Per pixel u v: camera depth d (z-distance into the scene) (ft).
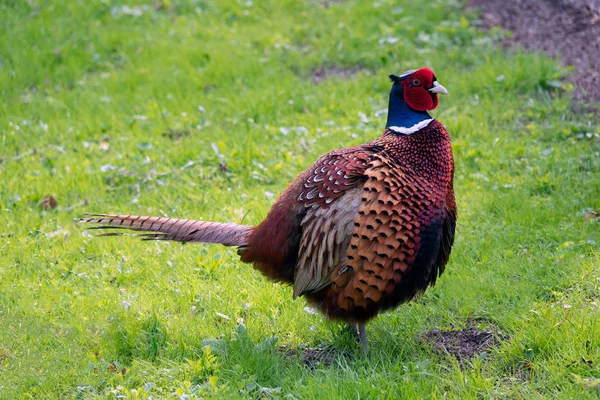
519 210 30.76
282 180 34.76
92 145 39.22
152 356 23.98
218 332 25.09
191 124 40.93
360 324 23.43
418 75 23.44
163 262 29.30
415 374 22.07
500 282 26.58
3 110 43.34
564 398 20.49
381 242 21.90
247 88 44.47
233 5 54.44
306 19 52.42
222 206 33.04
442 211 22.85
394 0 52.65
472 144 36.37
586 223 29.30
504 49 45.93
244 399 21.34
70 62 48.44
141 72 46.85
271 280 24.80
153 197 34.32
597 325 22.90
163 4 54.54
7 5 53.88
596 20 45.03
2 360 24.13
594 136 35.63
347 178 22.45
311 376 22.40
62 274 28.91
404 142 23.02
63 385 22.80
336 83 44.57
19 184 35.22
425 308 25.96
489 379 21.58
